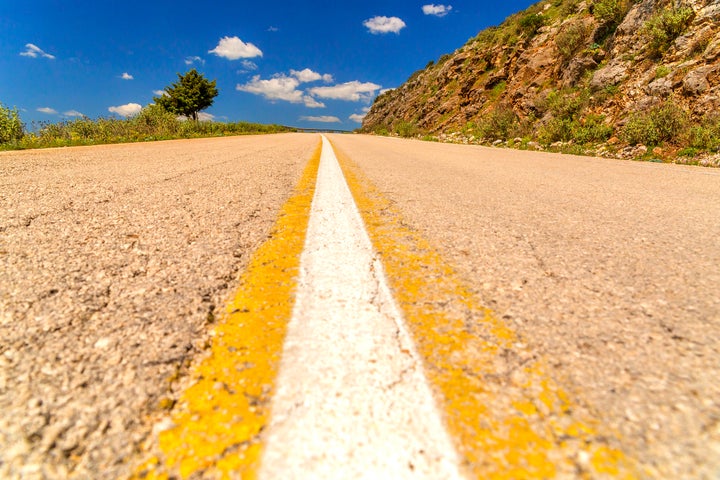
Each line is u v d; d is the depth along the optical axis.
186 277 1.65
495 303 1.43
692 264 1.82
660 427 0.85
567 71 14.93
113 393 0.94
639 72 10.60
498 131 16.27
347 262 1.87
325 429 0.85
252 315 1.33
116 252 1.95
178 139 16.27
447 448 0.80
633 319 1.31
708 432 0.83
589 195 3.69
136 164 5.92
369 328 1.26
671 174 5.44
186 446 0.80
